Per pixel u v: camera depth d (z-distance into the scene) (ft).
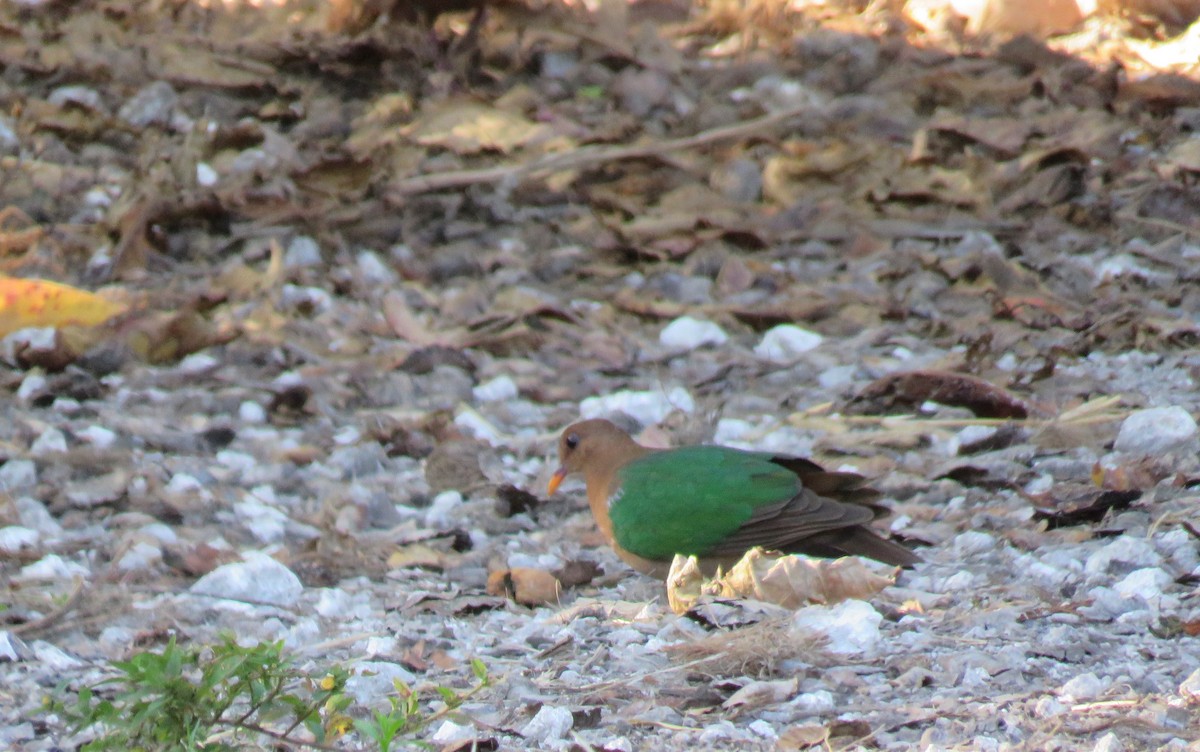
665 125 55.62
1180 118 58.34
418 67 57.67
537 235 48.75
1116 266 47.42
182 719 19.33
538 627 26.84
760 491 28.25
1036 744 21.42
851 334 43.80
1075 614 26.50
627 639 26.04
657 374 41.09
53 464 33.86
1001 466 34.78
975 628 26.05
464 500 34.12
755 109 56.54
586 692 23.76
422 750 21.75
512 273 46.60
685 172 51.96
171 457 35.09
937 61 61.31
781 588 26.66
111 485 32.76
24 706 23.27
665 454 29.25
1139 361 41.68
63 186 49.44
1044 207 51.24
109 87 55.72
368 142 52.70
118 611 27.02
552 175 51.37
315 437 36.78
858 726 22.03
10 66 56.24
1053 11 67.56
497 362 41.55
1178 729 21.81
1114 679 23.76
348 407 38.86
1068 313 44.47
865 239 48.78
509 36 60.59
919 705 22.95
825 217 49.88
